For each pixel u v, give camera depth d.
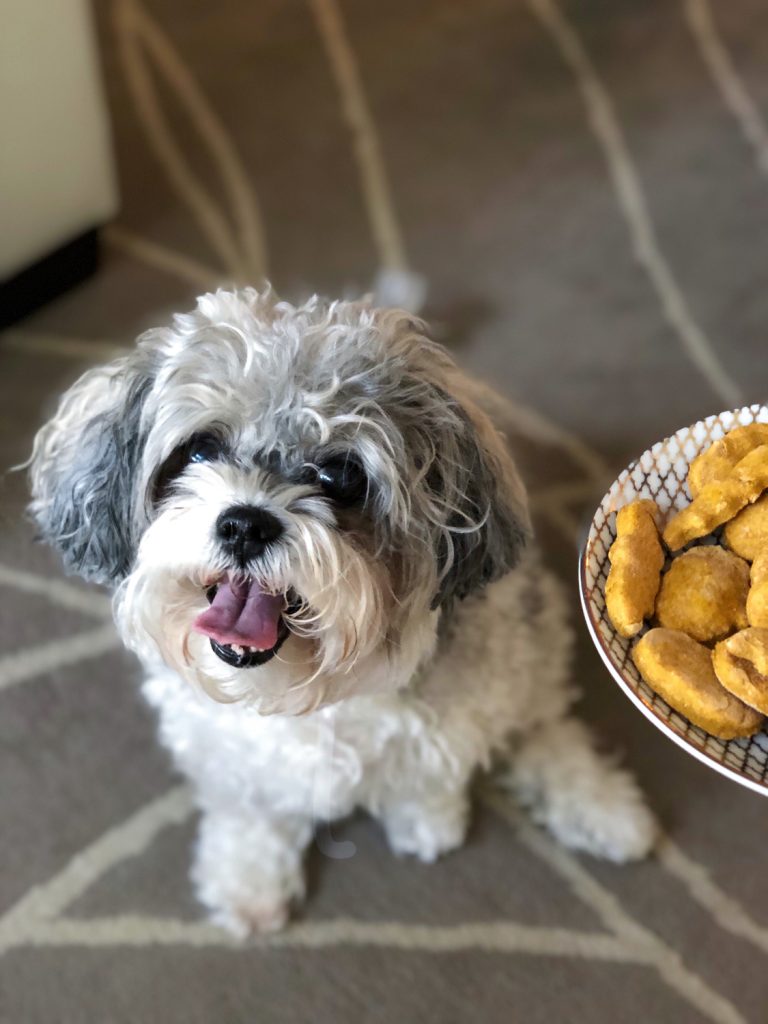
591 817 0.51
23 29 0.60
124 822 0.52
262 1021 0.47
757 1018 0.47
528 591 0.52
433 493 0.39
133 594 0.38
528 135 0.84
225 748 0.47
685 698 0.30
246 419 0.36
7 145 0.63
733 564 0.33
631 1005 0.47
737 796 0.53
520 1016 0.47
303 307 0.40
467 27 0.92
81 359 0.69
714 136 0.84
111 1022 0.47
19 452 0.63
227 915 0.49
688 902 0.50
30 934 0.49
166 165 0.80
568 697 0.55
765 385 0.68
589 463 0.64
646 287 0.74
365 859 0.52
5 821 0.52
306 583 0.35
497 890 0.51
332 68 0.88
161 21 0.90
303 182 0.80
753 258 0.75
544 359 0.69
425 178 0.81
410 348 0.39
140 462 0.39
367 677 0.41
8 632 0.58
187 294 0.73
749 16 0.94
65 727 0.55
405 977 0.48
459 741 0.46
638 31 0.92
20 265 0.68
